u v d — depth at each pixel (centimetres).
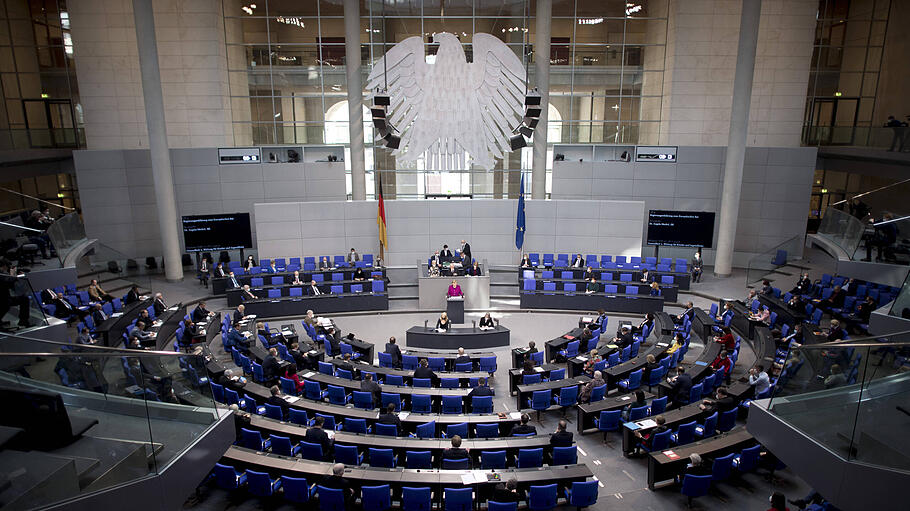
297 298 1958
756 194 2406
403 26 2423
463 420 1075
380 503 843
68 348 729
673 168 2408
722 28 2373
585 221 2297
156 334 1545
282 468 890
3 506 521
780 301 1789
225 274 2117
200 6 2317
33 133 2245
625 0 2445
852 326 1633
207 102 2405
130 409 641
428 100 2261
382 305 2011
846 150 2245
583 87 2527
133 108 2383
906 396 609
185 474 707
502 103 2277
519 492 859
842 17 2509
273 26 2452
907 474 607
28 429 543
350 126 2317
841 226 1767
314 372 1310
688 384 1191
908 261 1419
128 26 2317
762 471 1005
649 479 960
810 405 725
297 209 2228
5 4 2397
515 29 2414
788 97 2428
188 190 2367
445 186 2577
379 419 1060
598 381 1215
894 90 2342
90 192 2278
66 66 2459
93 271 2112
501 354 1634
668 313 1920
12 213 1466
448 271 2064
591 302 1995
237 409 1025
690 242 2302
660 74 2505
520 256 2333
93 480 590
